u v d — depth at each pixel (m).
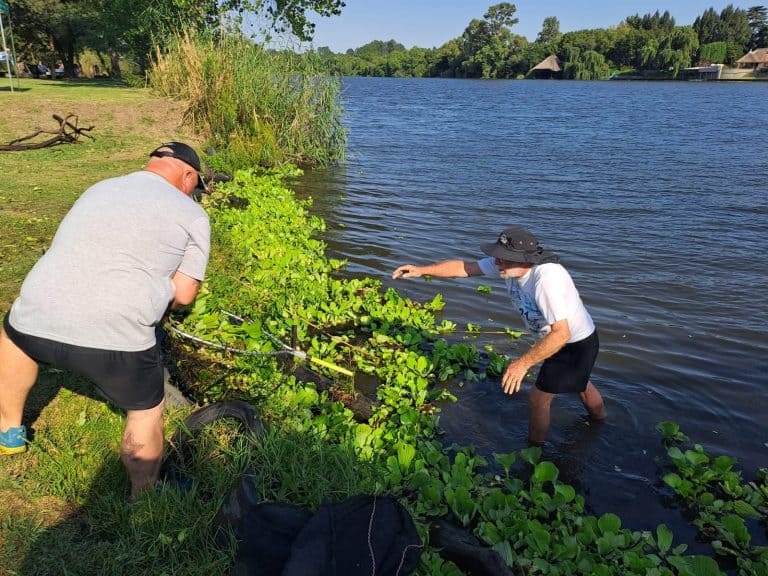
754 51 130.00
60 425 4.18
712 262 9.68
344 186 14.81
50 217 8.70
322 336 6.62
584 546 3.72
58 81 32.53
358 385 5.75
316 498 3.51
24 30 42.81
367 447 4.35
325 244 9.74
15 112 15.96
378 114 39.22
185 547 3.23
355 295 7.80
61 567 3.07
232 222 9.54
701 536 4.10
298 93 17.42
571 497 4.04
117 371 3.21
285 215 10.59
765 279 8.94
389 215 12.18
